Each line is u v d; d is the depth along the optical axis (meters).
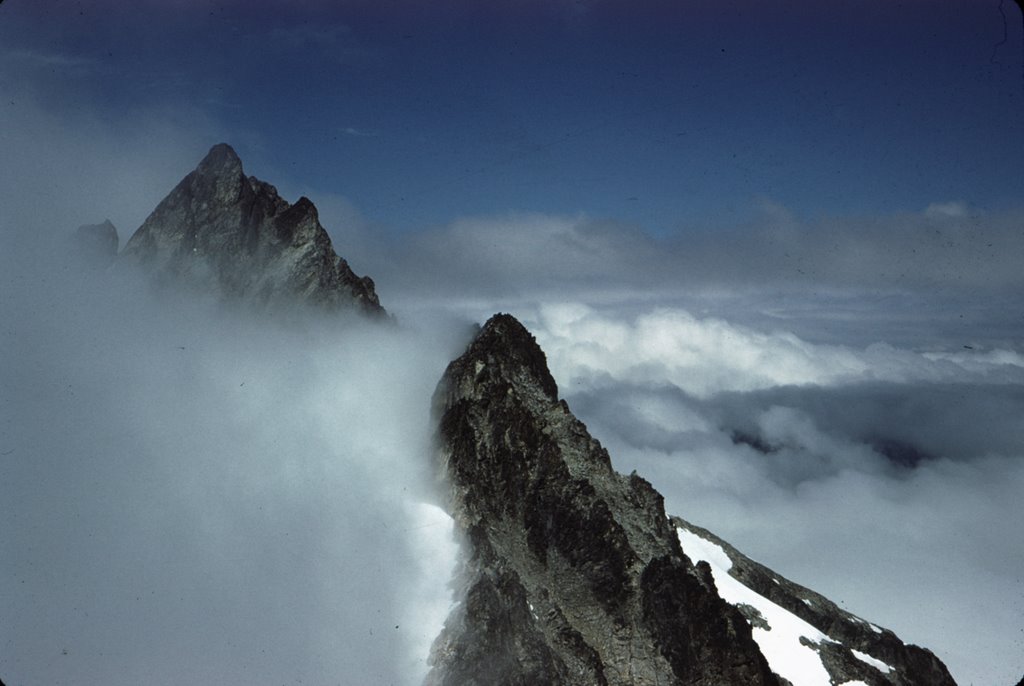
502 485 100.31
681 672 91.06
